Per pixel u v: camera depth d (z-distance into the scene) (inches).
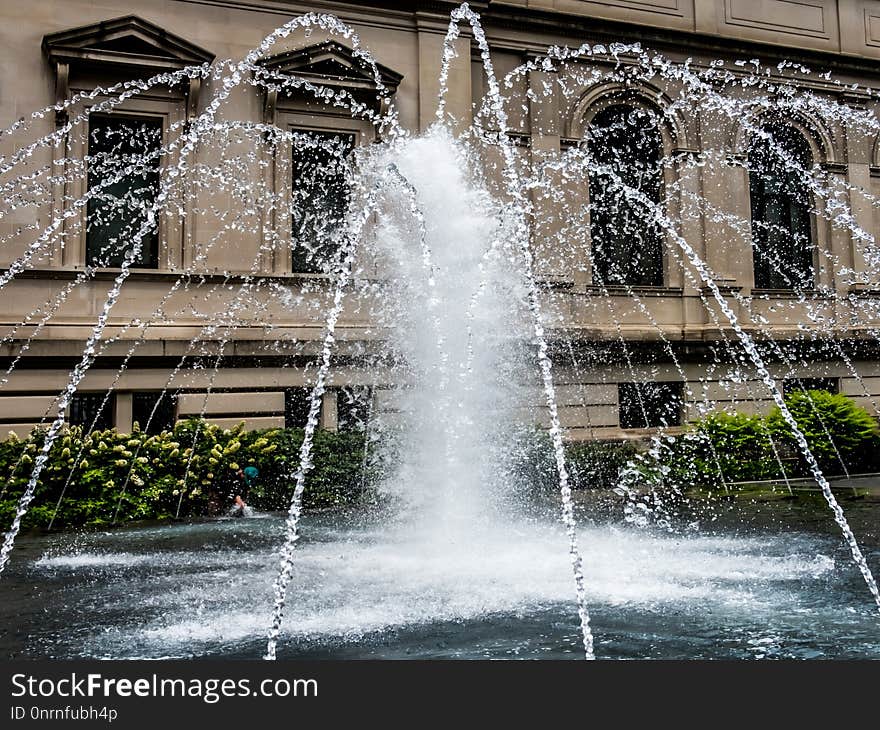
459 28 933.8
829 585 324.5
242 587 339.9
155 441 656.4
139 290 799.7
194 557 432.8
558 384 923.4
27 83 784.3
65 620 287.1
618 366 957.2
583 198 984.3
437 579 338.6
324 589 323.0
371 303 836.0
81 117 714.8
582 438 910.4
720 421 852.6
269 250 846.5
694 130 1050.7
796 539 456.8
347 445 721.6
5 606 312.3
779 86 1088.2
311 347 820.6
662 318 1011.9
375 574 351.6
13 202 768.3
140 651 241.9
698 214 1037.8
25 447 611.2
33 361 748.6
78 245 787.4
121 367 771.4
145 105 822.5
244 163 845.2
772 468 829.2
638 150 1043.3
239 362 805.2
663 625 261.3
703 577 339.9
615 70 1018.7
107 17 815.7
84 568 401.7
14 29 785.6
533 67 978.7
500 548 418.0
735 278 1047.0
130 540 508.4
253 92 855.7
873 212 1126.4
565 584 324.8
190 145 711.1
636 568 360.8
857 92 1125.1
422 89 912.3
